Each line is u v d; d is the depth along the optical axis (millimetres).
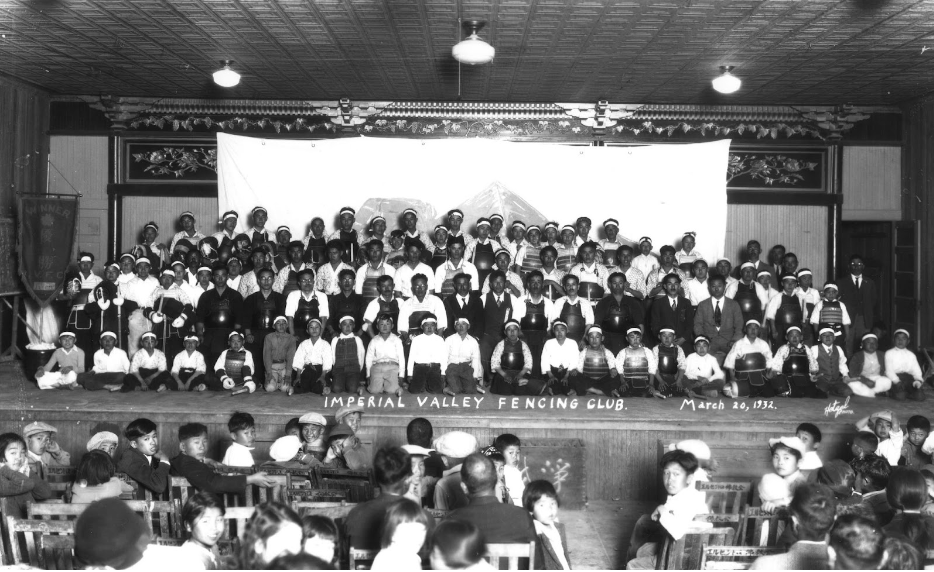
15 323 9781
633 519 6352
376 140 10945
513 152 10938
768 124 10883
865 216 10930
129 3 6691
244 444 5742
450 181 10953
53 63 8977
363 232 10852
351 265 9672
